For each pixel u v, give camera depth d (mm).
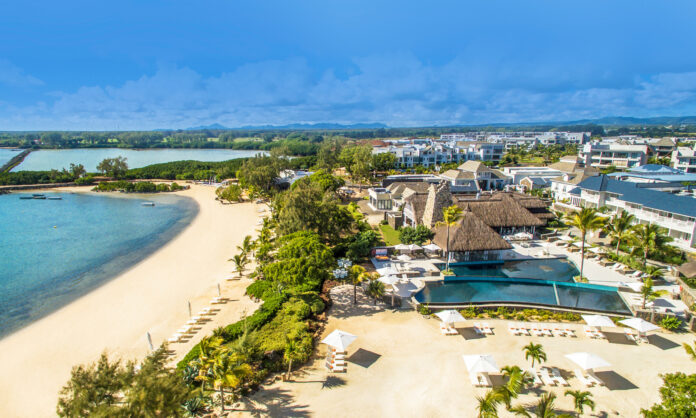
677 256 54750
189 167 196375
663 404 22984
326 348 35531
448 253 55812
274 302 42781
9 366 35344
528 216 69750
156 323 42406
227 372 26500
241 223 94938
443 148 190125
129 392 20688
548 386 29672
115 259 68500
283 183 143250
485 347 35625
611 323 36031
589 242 64812
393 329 39062
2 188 152125
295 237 53344
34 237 84812
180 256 68875
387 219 83688
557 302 46469
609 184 78625
